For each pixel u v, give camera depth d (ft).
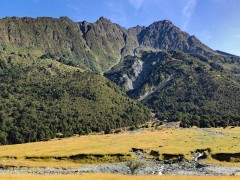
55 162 399.24
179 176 248.11
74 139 626.23
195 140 530.68
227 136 597.93
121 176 246.06
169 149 433.89
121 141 548.72
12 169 358.02
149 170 341.82
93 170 348.79
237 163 373.81
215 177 239.91
